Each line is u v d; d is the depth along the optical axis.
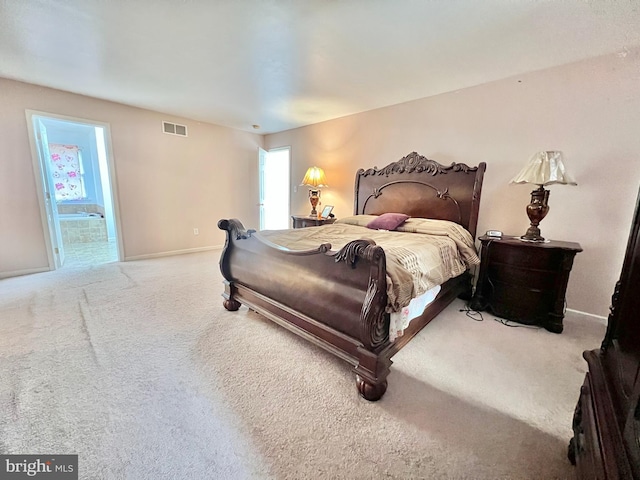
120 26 2.04
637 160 2.29
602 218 2.46
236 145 5.42
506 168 2.90
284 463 1.16
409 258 1.84
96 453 1.18
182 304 2.75
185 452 1.19
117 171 4.11
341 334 1.67
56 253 3.81
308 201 5.13
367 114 4.02
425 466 1.16
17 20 1.97
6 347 1.95
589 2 1.69
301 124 4.91
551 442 1.28
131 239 4.36
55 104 3.49
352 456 1.20
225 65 2.66
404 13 1.84
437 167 3.23
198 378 1.67
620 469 0.59
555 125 2.60
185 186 4.84
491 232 2.73
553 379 1.72
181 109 4.20
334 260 1.66
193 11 1.85
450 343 2.13
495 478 1.12
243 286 2.49
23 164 3.41
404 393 1.59
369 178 3.89
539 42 2.16
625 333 0.88
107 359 1.83
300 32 2.08
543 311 2.36
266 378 1.68
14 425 1.31
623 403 0.73
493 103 2.92
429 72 2.72
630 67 2.25
